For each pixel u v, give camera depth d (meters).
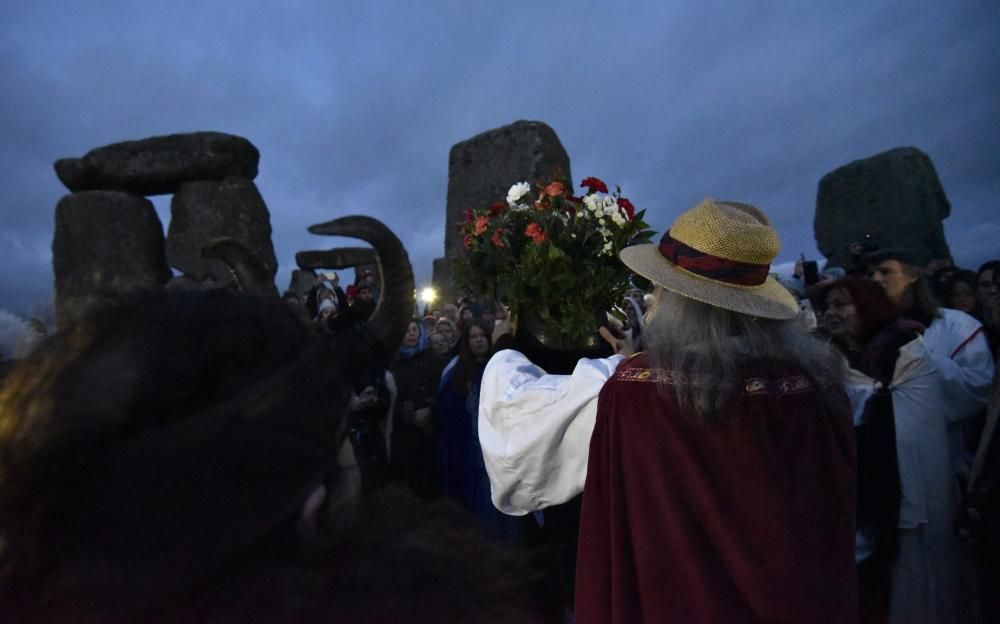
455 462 2.82
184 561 0.37
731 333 1.14
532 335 1.70
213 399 0.42
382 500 0.53
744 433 1.02
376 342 0.51
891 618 2.15
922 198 6.88
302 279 8.01
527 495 1.43
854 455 1.12
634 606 1.05
